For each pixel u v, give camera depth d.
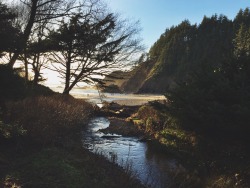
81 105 25.41
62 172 8.12
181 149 11.12
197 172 9.03
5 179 7.17
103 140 16.11
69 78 29.42
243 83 8.25
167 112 10.01
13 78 10.49
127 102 53.97
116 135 17.69
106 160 11.05
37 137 11.46
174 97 9.50
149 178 9.73
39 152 9.94
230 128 7.86
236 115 7.88
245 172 8.01
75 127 17.45
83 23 24.28
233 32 131.00
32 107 13.41
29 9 21.81
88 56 28.03
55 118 14.66
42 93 22.39
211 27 150.12
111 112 29.02
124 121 23.72
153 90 134.50
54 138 12.44
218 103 8.09
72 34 23.75
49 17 19.16
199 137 9.18
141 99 69.00
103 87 31.81
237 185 7.71
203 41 139.38
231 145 8.39
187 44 145.38
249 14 145.75
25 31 17.17
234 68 9.29
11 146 10.21
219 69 9.59
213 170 8.76
